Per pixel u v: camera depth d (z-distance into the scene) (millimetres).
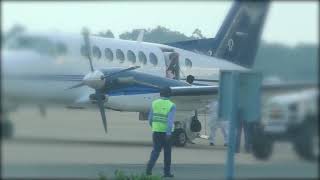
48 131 15297
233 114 19578
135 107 50031
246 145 19031
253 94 18594
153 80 50625
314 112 16844
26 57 14422
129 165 29328
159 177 30469
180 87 50938
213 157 29312
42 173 15398
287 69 16641
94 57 47750
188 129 50562
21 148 14727
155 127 33688
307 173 17422
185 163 32406
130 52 53031
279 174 17750
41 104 14875
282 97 17109
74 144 16766
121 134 30000
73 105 16406
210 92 51156
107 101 47719
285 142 17562
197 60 54438
